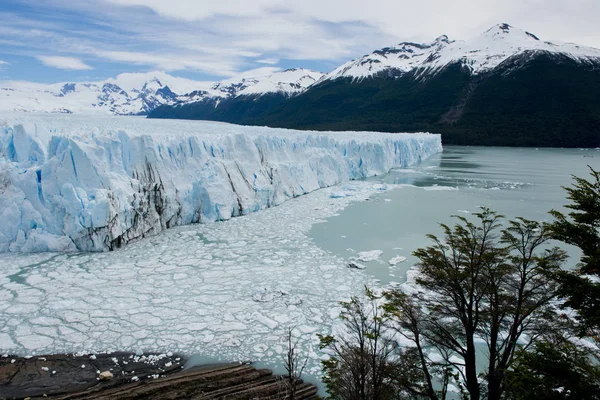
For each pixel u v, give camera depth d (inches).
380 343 473.7
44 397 411.2
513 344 356.8
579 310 322.7
